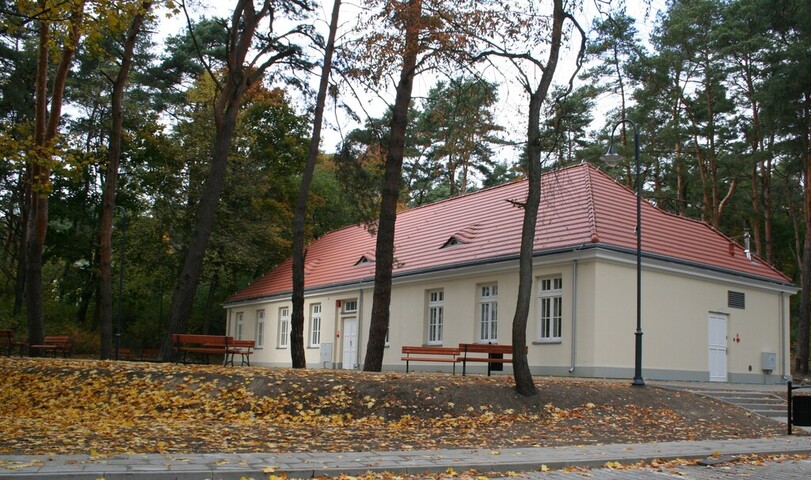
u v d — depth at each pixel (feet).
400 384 49.60
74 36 50.44
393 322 97.09
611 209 80.23
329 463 29.07
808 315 107.76
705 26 124.47
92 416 44.86
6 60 116.06
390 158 63.82
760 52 118.21
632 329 72.84
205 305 158.20
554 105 57.93
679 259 77.05
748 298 85.15
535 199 53.98
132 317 150.30
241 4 68.03
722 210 150.00
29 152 51.75
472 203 102.58
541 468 31.12
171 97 141.79
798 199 151.74
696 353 78.23
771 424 52.03
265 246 132.36
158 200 127.13
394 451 33.76
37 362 59.36
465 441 38.88
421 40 58.90
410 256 97.40
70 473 24.22
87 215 133.90
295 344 63.67
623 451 36.40
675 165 141.38
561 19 54.95
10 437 33.32
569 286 73.67
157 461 27.81
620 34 57.16
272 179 133.08
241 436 36.78
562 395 52.80
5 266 140.15
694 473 31.73
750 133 131.34
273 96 81.66
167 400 47.67
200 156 125.70
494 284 82.84
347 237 126.41
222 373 51.88
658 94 125.59
